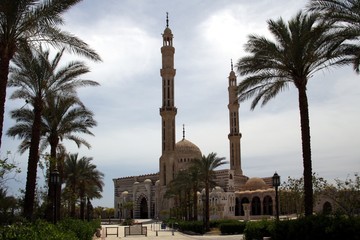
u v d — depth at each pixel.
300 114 30.02
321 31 26.56
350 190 44.09
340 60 28.81
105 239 49.25
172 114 113.44
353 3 24.27
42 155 34.97
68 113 40.62
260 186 128.75
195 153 132.75
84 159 61.75
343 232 22.30
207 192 65.62
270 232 29.00
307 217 25.98
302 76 30.05
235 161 130.12
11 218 31.33
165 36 116.69
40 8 23.95
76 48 26.34
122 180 162.50
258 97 33.34
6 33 23.30
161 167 114.19
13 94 33.09
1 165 22.66
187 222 70.44
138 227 61.41
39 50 28.08
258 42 30.42
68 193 59.00
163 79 114.94
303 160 29.33
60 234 19.64
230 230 57.47
